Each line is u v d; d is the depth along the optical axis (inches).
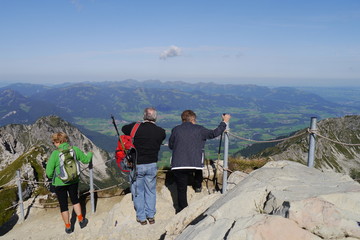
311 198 195.8
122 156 306.0
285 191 223.5
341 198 199.9
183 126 327.0
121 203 377.4
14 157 3211.1
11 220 446.9
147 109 318.0
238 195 239.5
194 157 315.6
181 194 326.0
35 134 7140.8
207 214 245.9
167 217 338.0
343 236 172.6
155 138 308.8
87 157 368.8
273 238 167.8
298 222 183.2
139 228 318.0
